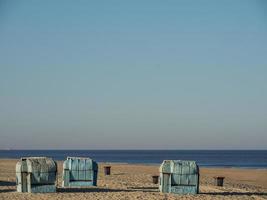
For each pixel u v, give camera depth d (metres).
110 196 26.12
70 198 25.20
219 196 27.80
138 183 34.44
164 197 26.28
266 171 60.91
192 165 28.08
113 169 55.72
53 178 27.23
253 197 28.25
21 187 26.98
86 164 30.70
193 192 27.98
